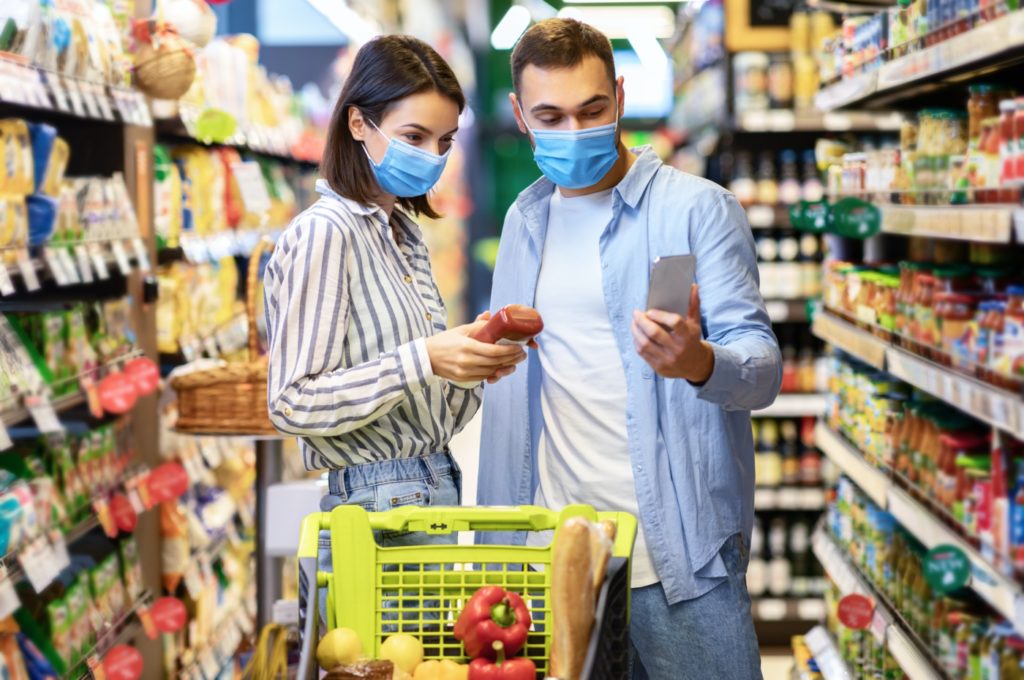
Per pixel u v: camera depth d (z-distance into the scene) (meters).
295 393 2.29
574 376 2.65
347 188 2.46
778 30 5.92
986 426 3.12
